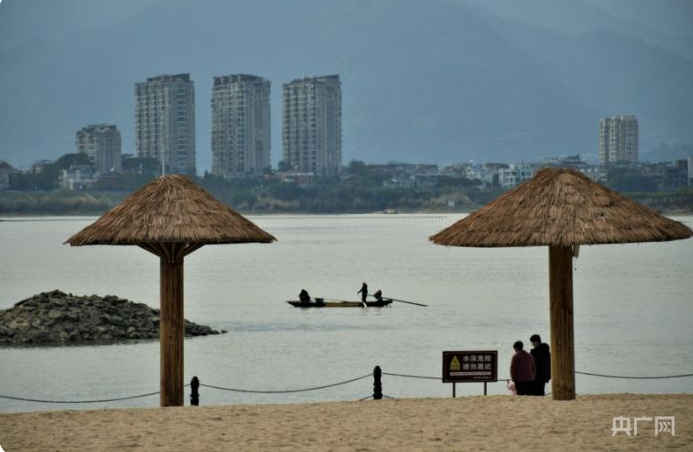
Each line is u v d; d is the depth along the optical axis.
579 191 80.62
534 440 69.06
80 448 69.75
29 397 135.38
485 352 94.50
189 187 89.56
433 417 78.94
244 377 150.38
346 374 152.88
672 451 65.06
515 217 80.06
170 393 87.44
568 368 85.12
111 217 87.19
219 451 67.88
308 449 68.00
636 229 77.94
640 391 135.75
